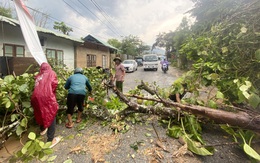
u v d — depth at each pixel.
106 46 17.11
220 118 2.44
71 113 3.30
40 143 1.80
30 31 3.92
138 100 4.03
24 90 2.75
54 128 2.70
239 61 3.10
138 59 27.84
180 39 19.03
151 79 11.12
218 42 3.59
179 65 20.75
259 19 2.76
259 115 2.26
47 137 2.77
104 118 3.51
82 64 12.49
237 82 2.73
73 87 3.29
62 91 3.79
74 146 2.61
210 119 2.72
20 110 2.77
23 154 1.81
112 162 2.21
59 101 3.69
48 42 8.56
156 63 17.77
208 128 3.14
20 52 6.81
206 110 2.56
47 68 2.74
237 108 2.65
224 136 2.88
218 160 2.26
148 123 3.30
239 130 2.50
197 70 3.60
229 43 3.21
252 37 2.84
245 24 2.98
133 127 3.15
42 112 2.48
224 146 2.57
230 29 3.34
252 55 2.91
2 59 4.54
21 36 6.82
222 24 3.59
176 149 2.46
